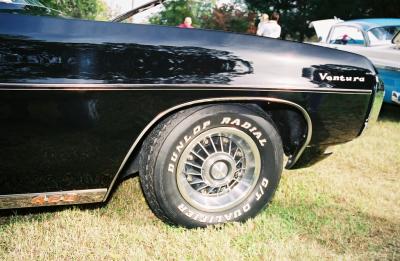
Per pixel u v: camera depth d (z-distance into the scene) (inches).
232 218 89.0
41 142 71.1
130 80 72.7
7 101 66.7
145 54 74.4
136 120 75.2
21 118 68.3
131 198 101.1
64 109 70.1
